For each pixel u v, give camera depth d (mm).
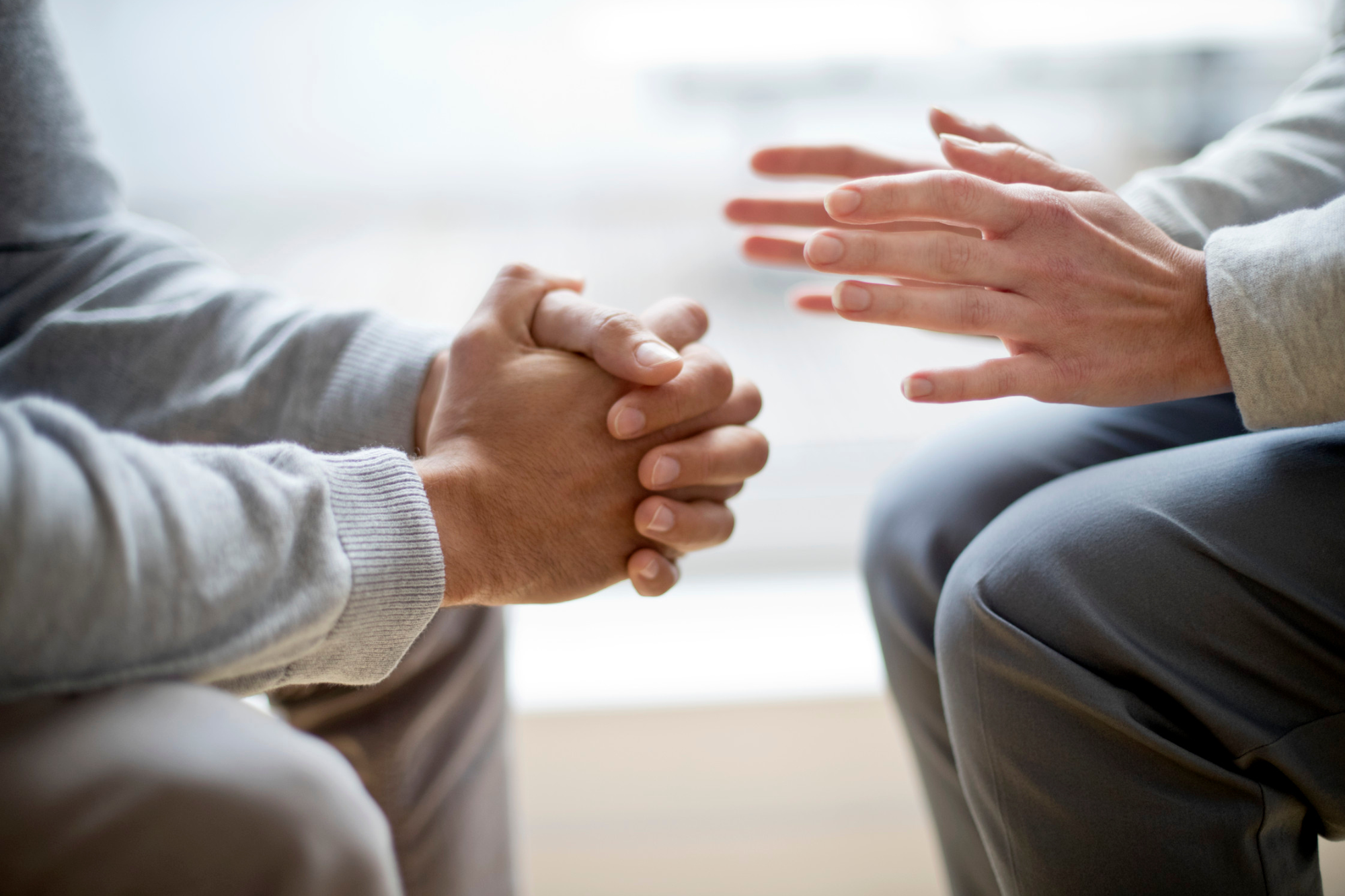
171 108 1372
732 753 855
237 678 345
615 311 539
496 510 486
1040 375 433
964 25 1363
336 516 370
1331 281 385
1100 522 415
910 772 857
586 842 859
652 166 1496
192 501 308
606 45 1406
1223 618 391
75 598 267
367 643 377
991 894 521
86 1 1302
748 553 1110
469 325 549
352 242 1489
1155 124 1407
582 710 847
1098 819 398
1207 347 426
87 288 587
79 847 249
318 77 1400
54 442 287
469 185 1502
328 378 561
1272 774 400
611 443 525
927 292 431
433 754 606
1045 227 433
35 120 560
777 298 1529
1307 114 518
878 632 577
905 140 1398
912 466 591
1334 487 398
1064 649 399
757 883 858
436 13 1394
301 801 268
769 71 1397
